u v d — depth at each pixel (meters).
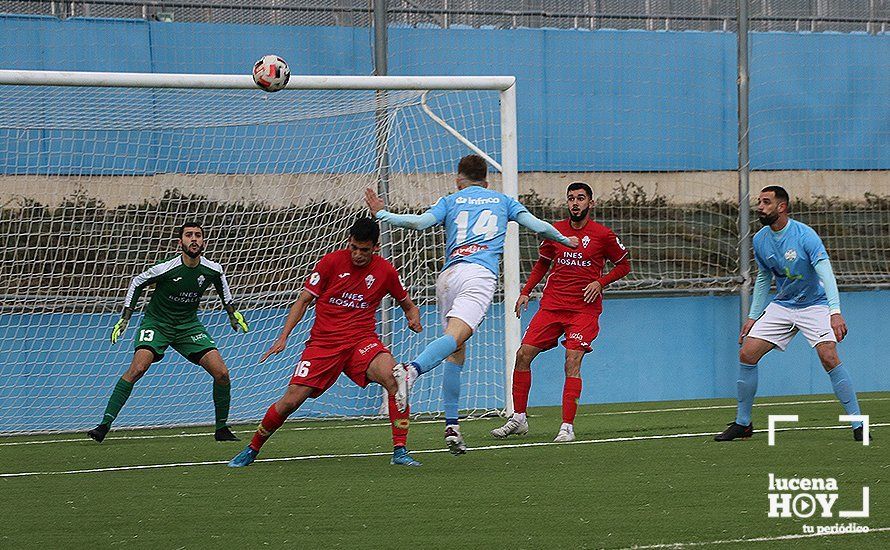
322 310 24.73
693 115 44.25
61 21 39.25
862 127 45.56
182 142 39.06
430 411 38.84
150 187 38.91
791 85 44.84
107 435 34.44
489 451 27.38
